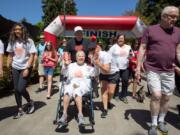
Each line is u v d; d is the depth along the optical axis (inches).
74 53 103.0
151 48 84.5
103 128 91.6
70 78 95.7
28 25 310.7
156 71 84.1
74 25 200.8
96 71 107.5
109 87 109.7
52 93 144.9
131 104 124.8
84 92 92.7
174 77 86.8
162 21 83.0
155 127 84.8
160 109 88.9
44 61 134.0
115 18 199.6
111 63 107.0
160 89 84.0
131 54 134.3
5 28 264.8
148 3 490.9
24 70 97.3
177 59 85.2
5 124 93.6
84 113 107.0
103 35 203.3
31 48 98.3
